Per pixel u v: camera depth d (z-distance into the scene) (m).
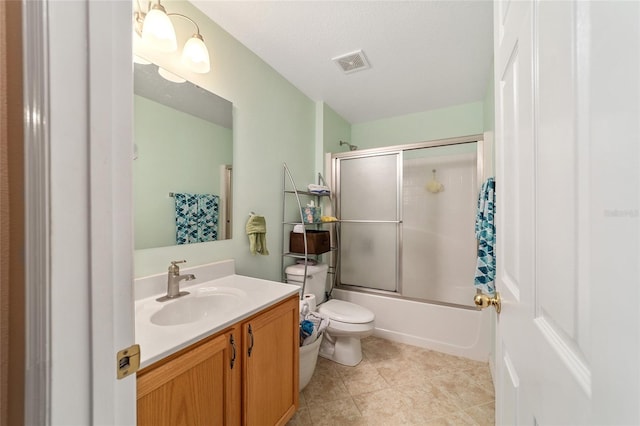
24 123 0.36
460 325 2.14
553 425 0.42
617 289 0.27
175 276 1.22
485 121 2.37
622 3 0.26
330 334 1.99
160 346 0.78
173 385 0.79
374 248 2.67
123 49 0.43
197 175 1.45
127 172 0.44
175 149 1.34
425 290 2.74
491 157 1.95
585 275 0.33
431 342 2.23
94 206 0.39
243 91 1.75
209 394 0.90
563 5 0.38
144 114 1.22
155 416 0.75
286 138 2.20
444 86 2.33
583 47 0.33
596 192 0.30
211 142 1.53
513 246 0.64
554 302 0.42
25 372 0.36
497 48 0.79
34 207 0.36
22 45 0.36
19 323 0.37
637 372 0.24
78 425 0.37
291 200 2.25
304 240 2.01
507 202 0.69
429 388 1.71
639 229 0.24
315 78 2.19
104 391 0.40
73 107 0.37
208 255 1.51
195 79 1.44
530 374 0.52
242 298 1.20
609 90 0.28
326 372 1.88
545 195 0.45
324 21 1.55
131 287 0.44
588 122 0.32
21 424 0.37
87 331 0.38
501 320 0.75
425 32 1.63
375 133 3.15
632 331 0.25
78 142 0.37
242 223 1.74
